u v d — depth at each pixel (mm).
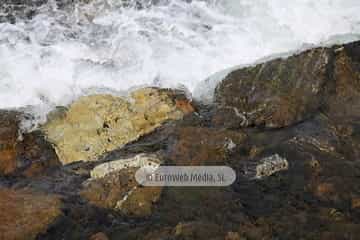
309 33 7586
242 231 4770
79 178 5629
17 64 7020
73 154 5953
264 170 5566
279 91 6457
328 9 7793
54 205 5113
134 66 7199
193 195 5234
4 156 5785
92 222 4996
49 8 7875
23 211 4984
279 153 5773
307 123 6199
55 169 5801
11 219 4871
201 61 7270
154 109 6367
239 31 7598
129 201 5160
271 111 6277
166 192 5262
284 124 6191
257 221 4918
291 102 6324
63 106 6586
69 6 7906
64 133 6141
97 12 7848
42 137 6094
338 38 7445
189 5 8008
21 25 7598
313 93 6445
